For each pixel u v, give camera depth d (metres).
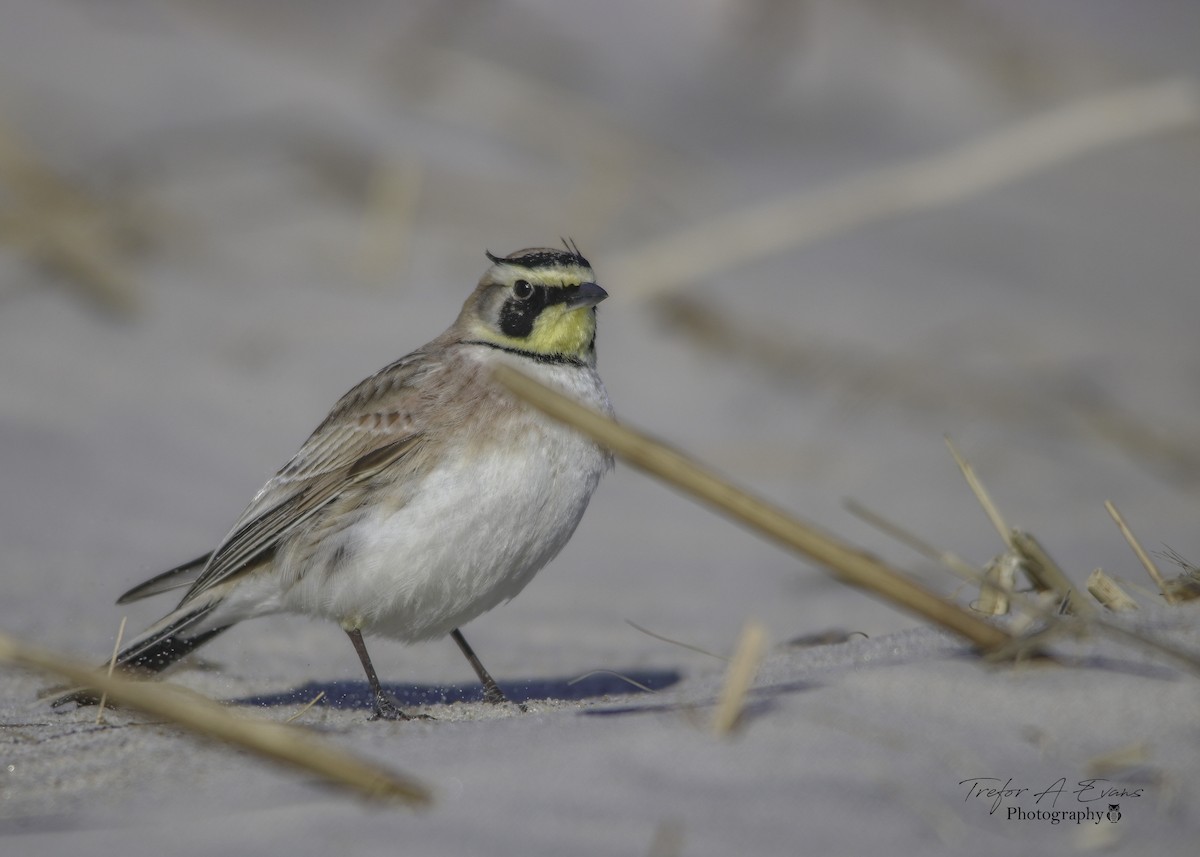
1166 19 32.03
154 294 16.11
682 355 16.67
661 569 12.20
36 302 15.59
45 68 20.53
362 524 8.51
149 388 14.36
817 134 24.28
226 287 16.45
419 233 18.31
